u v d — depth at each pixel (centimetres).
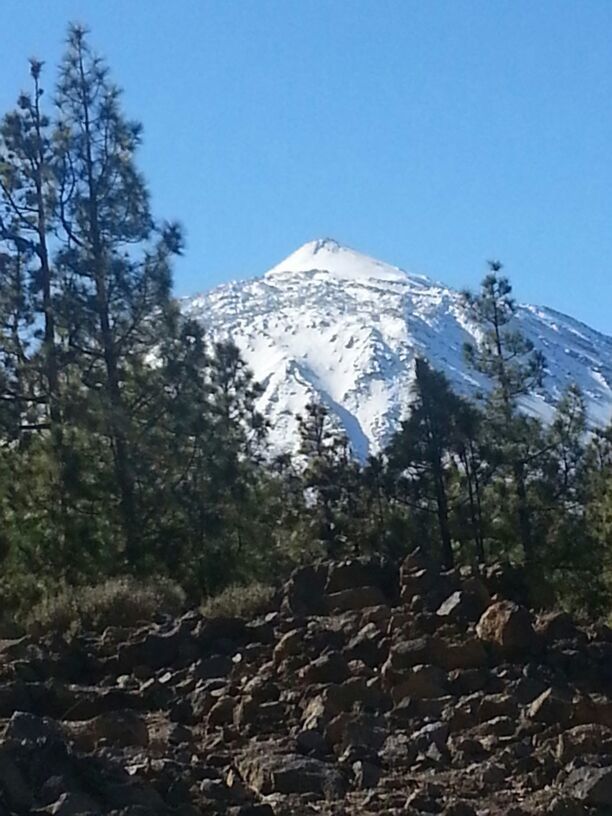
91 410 3030
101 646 1598
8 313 3234
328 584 1691
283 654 1447
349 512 4403
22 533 2912
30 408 3188
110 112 3406
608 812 984
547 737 1174
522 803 1002
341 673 1363
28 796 882
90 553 2877
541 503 4350
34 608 2036
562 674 1369
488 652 1396
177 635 1565
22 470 3012
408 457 4219
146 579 2539
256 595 1770
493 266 4888
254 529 3209
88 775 932
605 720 1218
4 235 3278
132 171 3369
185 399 3203
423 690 1305
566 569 4181
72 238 3334
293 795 1032
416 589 1608
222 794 994
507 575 1738
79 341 3238
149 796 930
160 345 3256
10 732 1075
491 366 4806
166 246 3334
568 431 4553
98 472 3009
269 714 1273
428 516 4300
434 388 4278
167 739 1204
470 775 1091
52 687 1364
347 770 1094
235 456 3231
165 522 3031
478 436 4288
